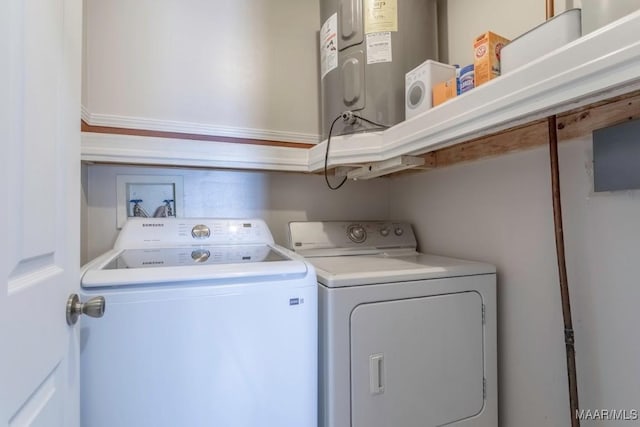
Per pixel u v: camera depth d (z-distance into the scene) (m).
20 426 0.51
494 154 1.31
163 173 1.65
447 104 0.94
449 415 1.20
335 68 1.42
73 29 0.74
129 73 1.57
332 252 1.63
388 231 1.78
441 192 1.65
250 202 1.80
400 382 1.13
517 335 1.25
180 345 0.88
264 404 0.95
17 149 0.50
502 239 1.31
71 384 0.73
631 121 0.88
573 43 0.63
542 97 0.69
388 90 1.31
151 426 0.85
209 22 1.72
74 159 0.75
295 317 1.00
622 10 0.65
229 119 1.75
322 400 1.07
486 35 0.95
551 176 1.07
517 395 1.25
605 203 0.98
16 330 0.50
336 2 1.42
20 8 0.51
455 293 1.23
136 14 1.59
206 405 0.90
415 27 1.36
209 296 0.91
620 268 0.94
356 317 1.08
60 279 0.67
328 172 1.73
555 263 1.12
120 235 1.39
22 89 0.52
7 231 0.47
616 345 0.95
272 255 1.24
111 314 0.83
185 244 1.45
